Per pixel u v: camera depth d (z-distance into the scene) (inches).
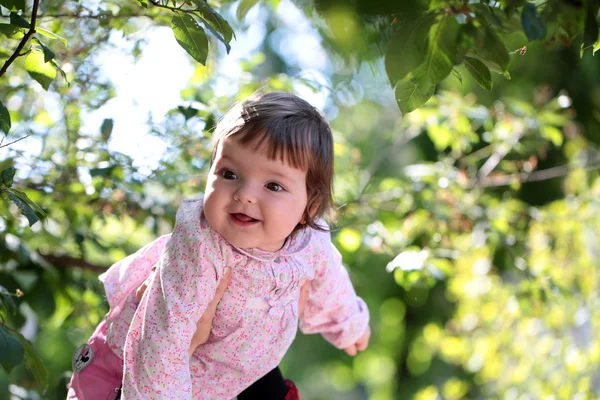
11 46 111.3
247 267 76.6
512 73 259.0
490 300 187.9
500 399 195.2
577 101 250.8
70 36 115.7
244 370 80.7
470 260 172.2
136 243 155.1
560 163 256.8
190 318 73.7
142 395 72.5
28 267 133.6
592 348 181.6
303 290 86.6
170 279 74.4
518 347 187.0
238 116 75.7
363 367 389.1
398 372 371.6
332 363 384.2
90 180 125.2
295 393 91.2
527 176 168.4
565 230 176.4
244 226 73.4
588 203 179.6
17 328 129.7
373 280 319.0
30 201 76.8
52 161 126.2
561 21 66.4
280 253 78.8
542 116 166.1
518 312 173.8
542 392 183.0
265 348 80.5
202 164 134.0
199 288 74.0
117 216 132.3
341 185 155.3
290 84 143.1
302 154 74.7
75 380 81.4
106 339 81.3
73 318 142.3
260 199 73.3
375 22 65.6
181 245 75.2
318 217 81.7
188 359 74.9
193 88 134.0
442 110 161.8
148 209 132.0
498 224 155.7
